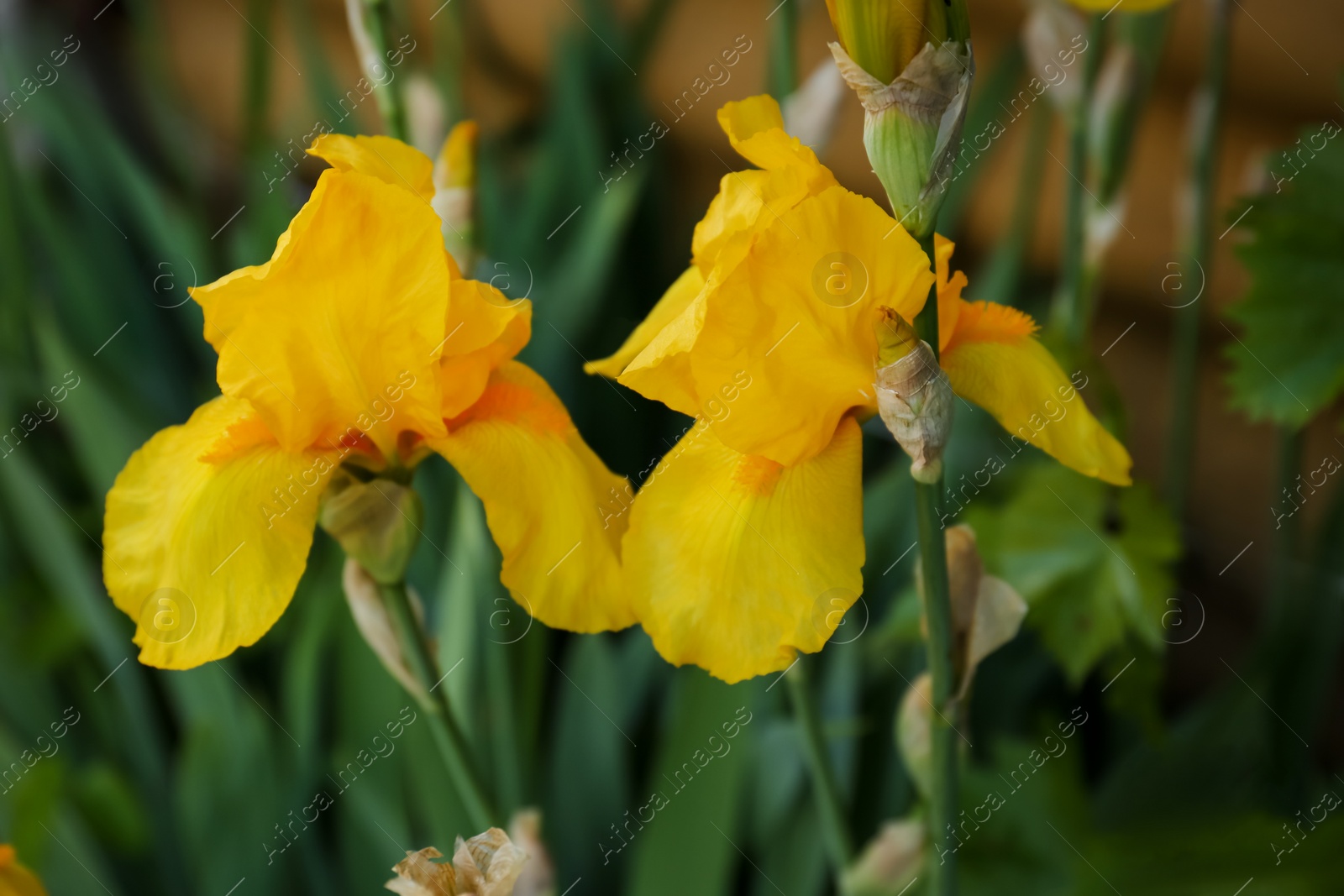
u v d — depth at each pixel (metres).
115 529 1.03
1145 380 1.96
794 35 1.18
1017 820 1.20
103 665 1.58
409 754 1.20
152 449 1.04
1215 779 1.31
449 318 1.02
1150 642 1.18
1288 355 1.18
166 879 1.38
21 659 1.49
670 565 1.01
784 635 1.00
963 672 1.04
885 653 1.44
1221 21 1.23
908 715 1.07
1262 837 1.18
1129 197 1.83
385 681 1.27
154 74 2.05
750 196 1.00
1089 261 1.23
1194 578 1.91
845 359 1.00
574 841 1.29
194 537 1.02
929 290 1.00
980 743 1.49
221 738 1.30
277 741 1.43
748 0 2.02
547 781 1.31
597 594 1.02
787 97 1.18
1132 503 1.18
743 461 1.02
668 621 1.01
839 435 1.02
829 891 1.34
